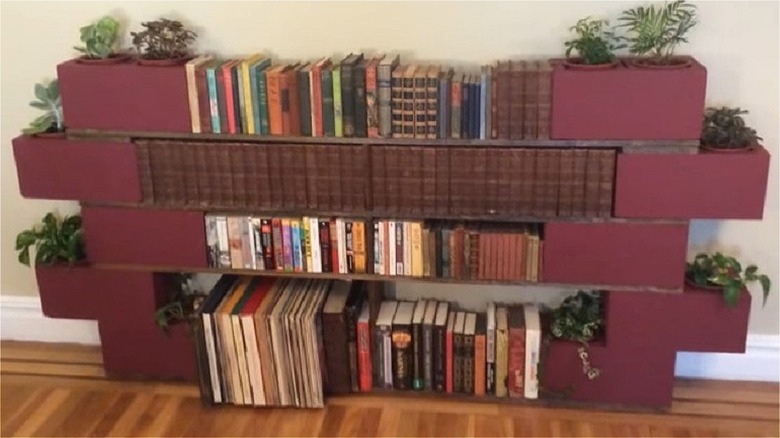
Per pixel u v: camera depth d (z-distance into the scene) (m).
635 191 2.35
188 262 2.62
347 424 2.60
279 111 2.41
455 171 2.40
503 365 2.62
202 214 2.56
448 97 2.34
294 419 2.64
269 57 2.60
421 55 2.55
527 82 2.29
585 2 2.43
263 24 2.58
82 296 2.73
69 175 2.56
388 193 2.46
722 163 2.29
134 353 2.80
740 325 2.47
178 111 2.45
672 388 2.60
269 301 2.65
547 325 2.65
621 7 2.42
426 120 2.36
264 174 2.49
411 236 2.49
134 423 2.64
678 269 2.43
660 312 2.49
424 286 2.81
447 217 2.46
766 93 2.47
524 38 2.49
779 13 2.38
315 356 2.60
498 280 2.51
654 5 2.41
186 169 2.51
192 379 2.83
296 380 2.63
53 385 2.85
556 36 2.47
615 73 2.25
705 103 2.44
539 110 2.32
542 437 2.52
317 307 2.61
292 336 2.57
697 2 2.39
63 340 3.10
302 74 2.37
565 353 2.58
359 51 2.57
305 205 2.51
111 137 2.51
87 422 2.65
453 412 2.65
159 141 2.49
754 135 2.41
